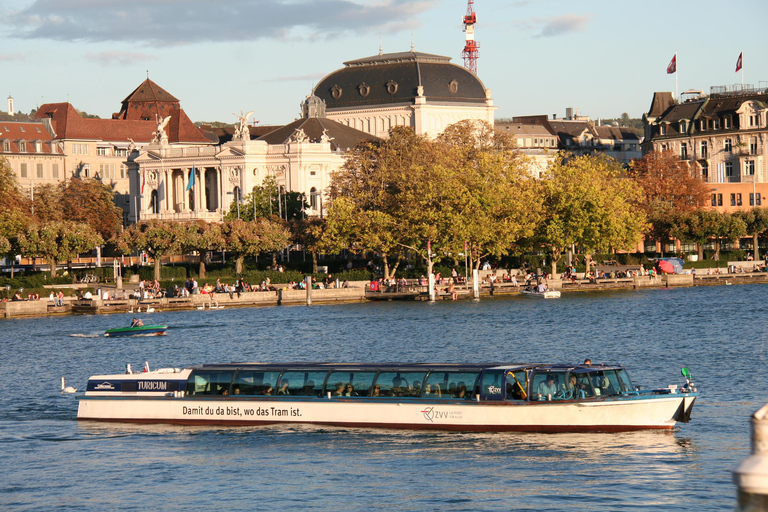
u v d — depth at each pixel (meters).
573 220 197.62
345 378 69.00
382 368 68.62
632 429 64.50
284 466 59.50
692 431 65.56
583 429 64.25
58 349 120.94
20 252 191.50
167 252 197.12
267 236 199.88
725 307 159.38
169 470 59.66
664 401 65.00
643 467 57.06
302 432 67.56
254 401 69.94
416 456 60.44
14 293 172.38
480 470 57.16
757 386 84.50
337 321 148.88
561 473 56.22
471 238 187.62
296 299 181.75
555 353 109.69
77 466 61.09
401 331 133.62
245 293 178.12
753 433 21.17
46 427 72.06
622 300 177.25
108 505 53.41
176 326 145.50
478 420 65.38
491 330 133.00
